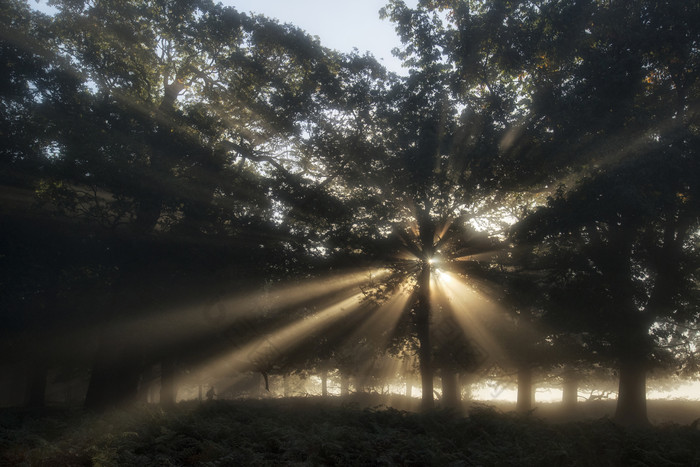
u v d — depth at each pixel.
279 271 24.53
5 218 21.94
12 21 23.94
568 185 22.31
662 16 21.11
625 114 20.78
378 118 25.58
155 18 25.08
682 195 21.42
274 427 14.83
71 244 22.70
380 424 16.64
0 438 13.95
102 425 15.05
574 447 13.42
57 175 21.73
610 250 23.59
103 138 21.53
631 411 25.23
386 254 25.12
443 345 26.05
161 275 22.88
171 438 13.26
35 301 24.98
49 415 22.25
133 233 22.30
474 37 24.28
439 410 18.23
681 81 22.80
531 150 22.86
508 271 25.62
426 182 23.78
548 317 24.80
